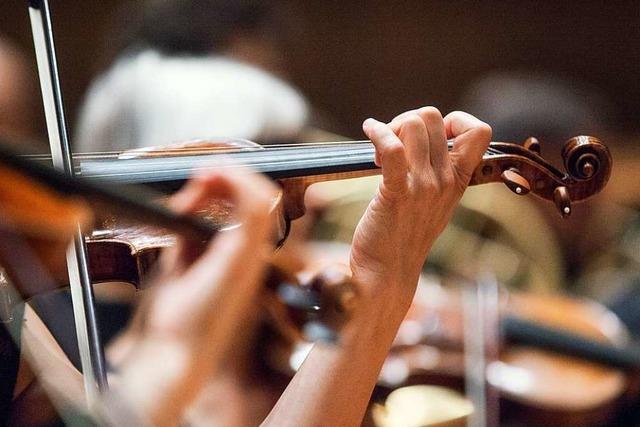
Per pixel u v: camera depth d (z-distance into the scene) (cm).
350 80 1177
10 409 277
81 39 1024
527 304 594
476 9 1187
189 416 319
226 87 486
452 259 665
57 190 163
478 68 1200
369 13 1165
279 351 430
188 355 211
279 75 545
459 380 483
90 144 497
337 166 312
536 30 1198
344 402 275
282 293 275
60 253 218
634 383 511
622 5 1191
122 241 278
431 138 275
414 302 542
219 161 312
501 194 670
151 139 482
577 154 312
